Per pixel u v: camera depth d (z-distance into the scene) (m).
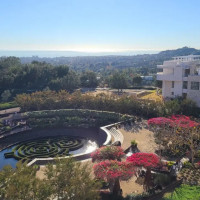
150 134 51.41
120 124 59.00
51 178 21.50
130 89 116.56
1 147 54.12
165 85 73.62
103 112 68.81
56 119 67.06
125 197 25.92
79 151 51.59
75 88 116.12
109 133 52.22
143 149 42.59
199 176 30.58
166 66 71.25
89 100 75.00
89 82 126.69
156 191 26.47
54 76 118.88
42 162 38.97
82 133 62.03
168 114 57.38
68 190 19.00
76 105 76.62
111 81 112.69
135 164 26.52
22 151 51.53
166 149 40.16
